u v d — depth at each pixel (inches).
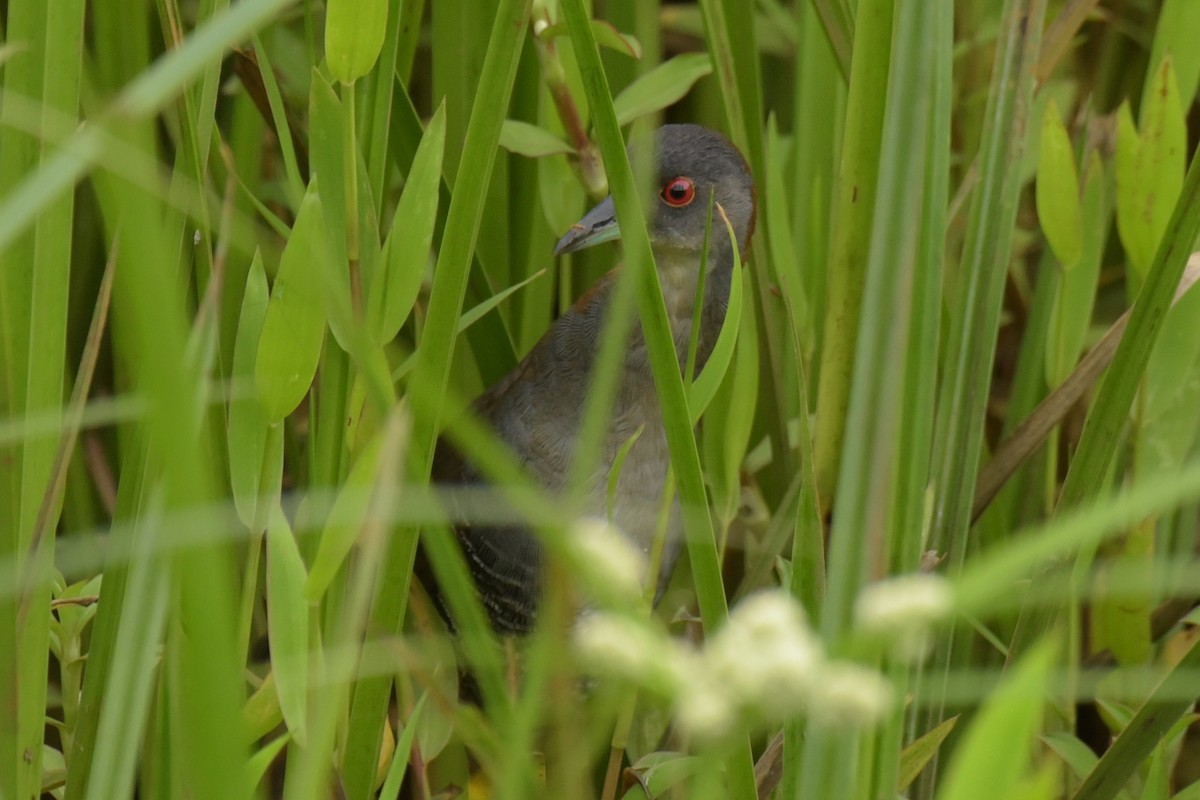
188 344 146.9
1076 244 228.4
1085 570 167.9
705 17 217.9
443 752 234.4
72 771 161.9
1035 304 257.9
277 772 210.1
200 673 80.5
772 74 327.6
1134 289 248.8
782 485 244.1
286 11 253.3
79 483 240.8
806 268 266.8
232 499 167.8
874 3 180.9
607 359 106.8
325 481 172.2
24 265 147.6
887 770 120.5
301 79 251.9
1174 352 223.5
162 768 141.4
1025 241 292.5
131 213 68.3
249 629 159.3
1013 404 261.4
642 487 231.0
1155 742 175.9
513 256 251.6
